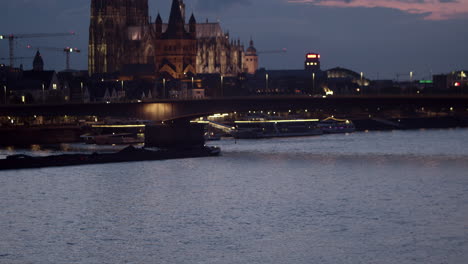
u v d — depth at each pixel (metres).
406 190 183.12
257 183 194.62
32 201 170.50
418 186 188.50
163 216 157.00
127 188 186.50
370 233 141.88
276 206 165.88
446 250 131.12
